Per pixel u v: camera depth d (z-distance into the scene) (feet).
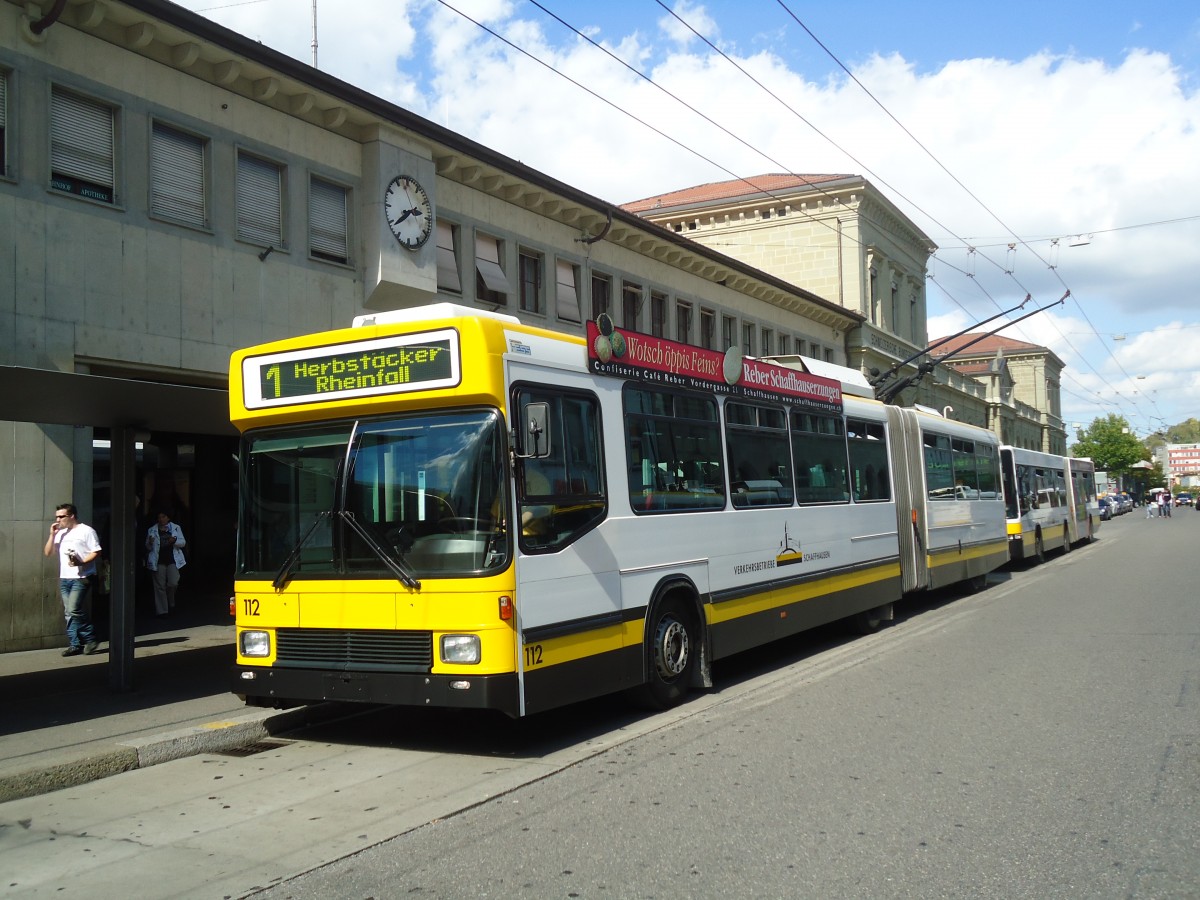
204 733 26.02
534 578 23.76
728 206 147.84
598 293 85.87
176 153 50.08
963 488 60.95
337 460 25.12
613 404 27.94
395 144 61.21
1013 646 40.14
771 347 118.32
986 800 19.71
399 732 27.78
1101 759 22.66
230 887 16.14
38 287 43.32
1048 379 304.50
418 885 15.87
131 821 20.03
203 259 50.49
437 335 23.95
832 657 39.24
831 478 41.96
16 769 22.27
